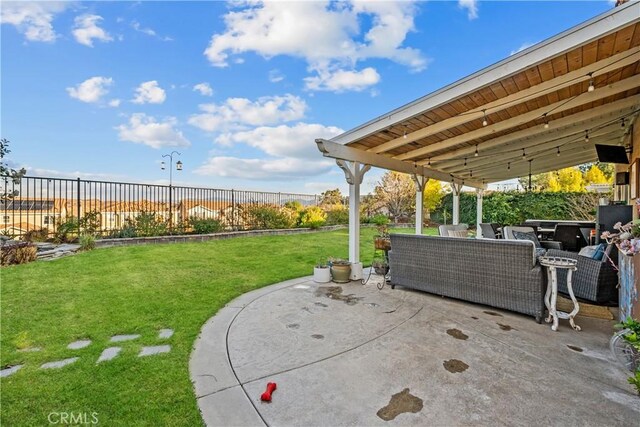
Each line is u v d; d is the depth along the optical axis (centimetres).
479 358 286
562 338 329
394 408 217
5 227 735
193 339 326
